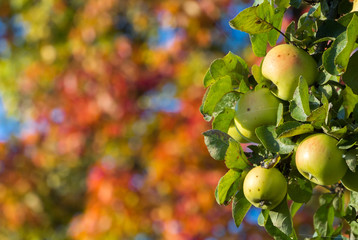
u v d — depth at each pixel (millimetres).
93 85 7734
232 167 1567
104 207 6848
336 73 1447
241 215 1610
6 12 9016
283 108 1577
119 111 7492
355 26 1378
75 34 8000
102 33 7980
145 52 7793
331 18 1633
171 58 7594
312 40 1586
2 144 8328
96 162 7719
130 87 7652
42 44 8445
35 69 8289
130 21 8125
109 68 7691
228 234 6328
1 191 8086
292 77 1529
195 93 6941
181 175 6461
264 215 1646
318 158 1438
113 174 7078
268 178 1524
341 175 1463
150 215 6762
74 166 8297
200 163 6559
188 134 6578
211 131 1598
